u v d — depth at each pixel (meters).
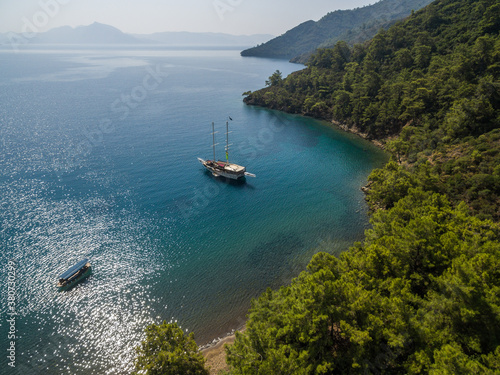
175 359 34.12
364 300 33.84
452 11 184.88
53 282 58.34
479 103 93.50
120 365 44.56
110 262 64.56
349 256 46.97
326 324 34.19
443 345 29.39
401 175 79.75
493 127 91.31
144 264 64.69
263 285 60.19
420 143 107.94
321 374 32.28
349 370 32.44
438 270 41.97
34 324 50.16
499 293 32.12
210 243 72.56
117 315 52.72
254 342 34.53
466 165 79.19
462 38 155.12
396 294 36.75
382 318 33.66
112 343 47.88
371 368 31.05
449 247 42.62
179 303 55.69
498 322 30.88
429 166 87.75
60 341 47.72
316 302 35.97
